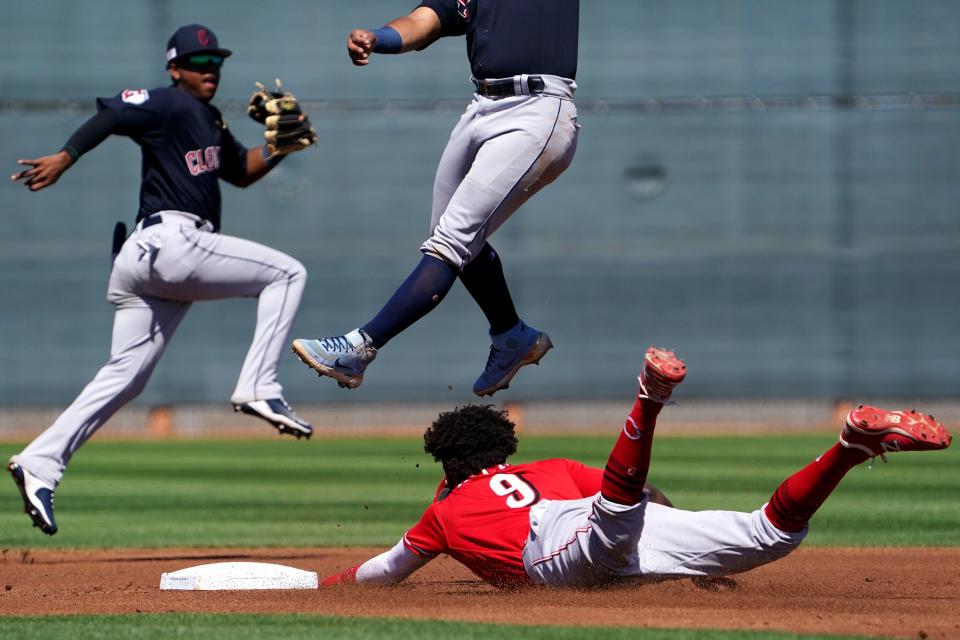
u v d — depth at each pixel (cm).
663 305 7438
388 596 1686
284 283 2328
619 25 7400
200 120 2322
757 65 7412
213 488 4066
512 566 1634
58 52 7338
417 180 7438
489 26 1597
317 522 3105
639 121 7412
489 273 1783
